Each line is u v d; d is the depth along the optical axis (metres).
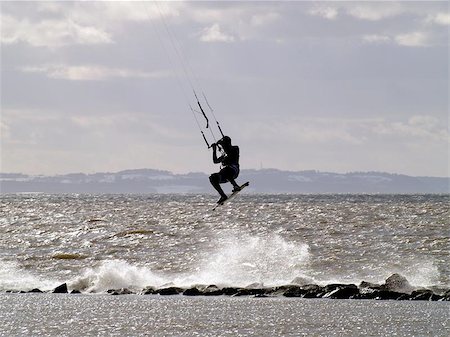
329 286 102.25
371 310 88.00
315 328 77.25
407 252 150.88
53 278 119.00
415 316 84.00
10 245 175.62
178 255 149.12
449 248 158.38
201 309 88.88
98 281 110.12
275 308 89.56
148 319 82.12
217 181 91.00
